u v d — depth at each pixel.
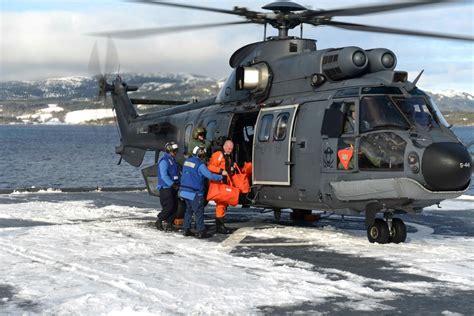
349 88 10.85
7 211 15.28
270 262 8.98
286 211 16.77
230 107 13.66
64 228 12.30
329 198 10.95
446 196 9.92
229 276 7.99
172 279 7.79
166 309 6.42
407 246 10.48
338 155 10.58
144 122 17.94
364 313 6.39
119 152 19.44
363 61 11.02
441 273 8.33
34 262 8.89
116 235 11.48
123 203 17.88
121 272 8.18
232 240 11.09
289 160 11.55
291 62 12.24
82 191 22.25
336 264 8.91
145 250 9.89
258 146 12.30
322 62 11.48
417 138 9.92
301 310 6.46
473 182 36.00
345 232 12.34
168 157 12.50
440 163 9.55
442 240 11.38
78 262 8.86
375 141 10.16
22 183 38.06
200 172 11.48
